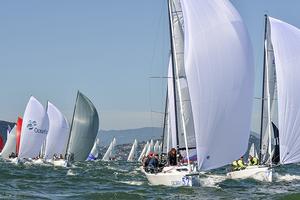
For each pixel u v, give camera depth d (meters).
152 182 81.19
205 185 80.69
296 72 86.75
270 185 87.81
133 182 93.69
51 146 195.88
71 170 142.12
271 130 101.81
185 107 83.38
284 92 86.62
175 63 82.12
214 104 72.06
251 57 74.00
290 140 86.00
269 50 103.12
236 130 72.81
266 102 103.56
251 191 77.50
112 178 103.75
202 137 72.00
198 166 72.38
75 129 194.38
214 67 72.12
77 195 70.50
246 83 73.31
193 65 72.19
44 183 89.81
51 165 176.00
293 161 86.12
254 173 95.38
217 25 72.62
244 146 73.62
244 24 73.81
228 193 73.69
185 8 73.19
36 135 182.62
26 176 104.62
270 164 95.38
